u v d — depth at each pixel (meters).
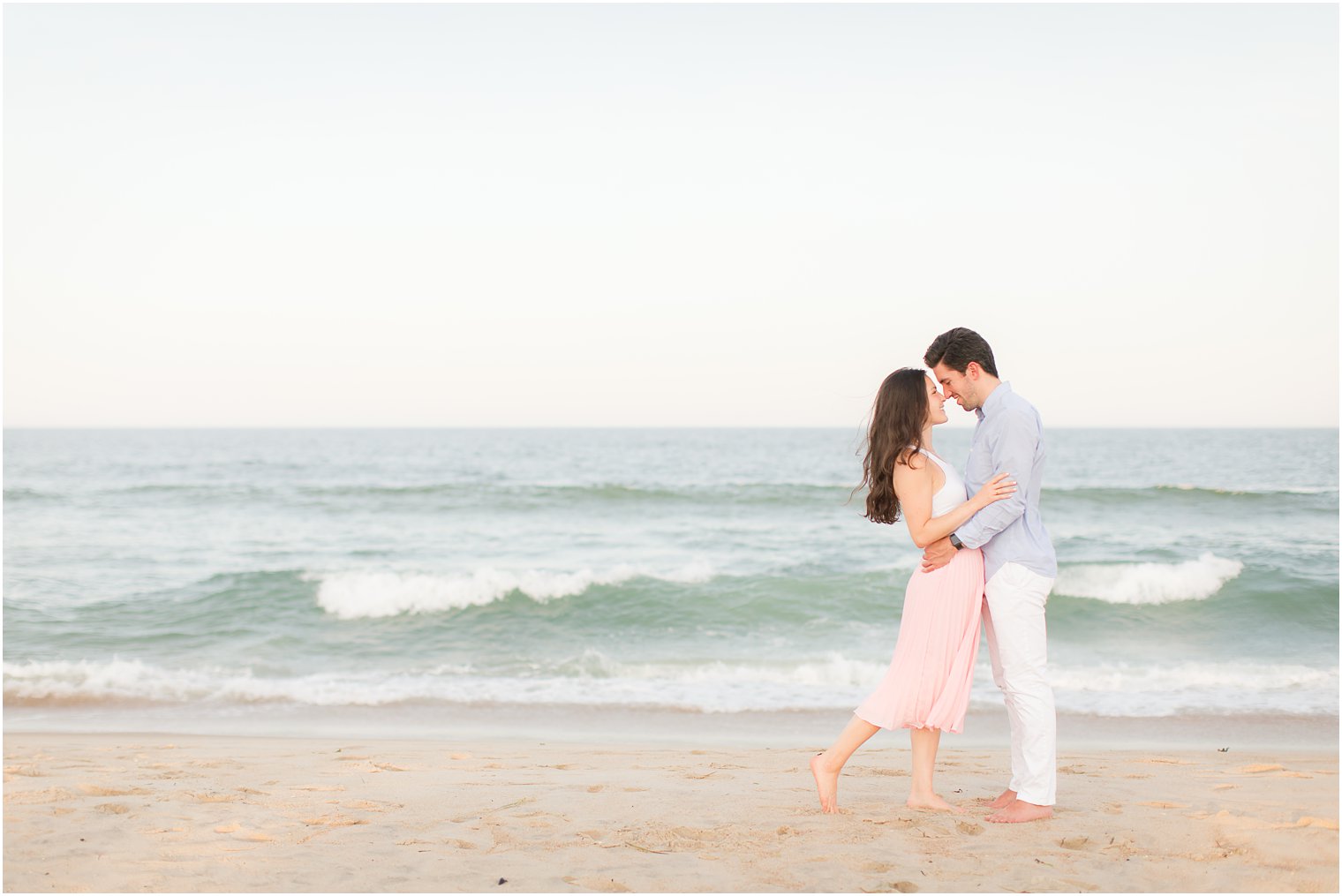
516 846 3.42
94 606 11.99
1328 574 13.21
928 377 3.77
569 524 20.80
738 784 4.59
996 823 3.67
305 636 10.88
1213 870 3.12
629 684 8.76
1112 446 70.12
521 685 8.73
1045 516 21.03
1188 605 12.03
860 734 3.83
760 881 3.03
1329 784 4.48
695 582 13.02
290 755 5.71
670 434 141.00
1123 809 3.87
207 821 3.74
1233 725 7.18
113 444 85.00
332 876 3.06
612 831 3.62
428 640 10.75
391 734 7.04
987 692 8.13
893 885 2.99
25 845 3.39
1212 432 144.12
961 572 3.72
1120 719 7.38
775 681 8.87
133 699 8.20
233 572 13.50
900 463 3.70
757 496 24.73
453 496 25.48
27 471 41.00
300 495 25.88
